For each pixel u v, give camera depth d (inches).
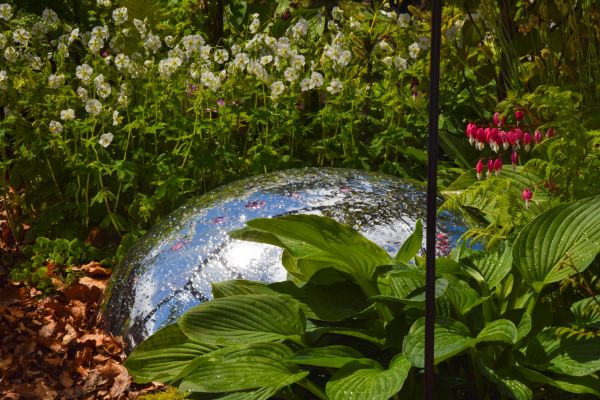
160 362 131.0
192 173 209.6
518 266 121.4
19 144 216.8
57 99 208.8
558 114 137.1
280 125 209.5
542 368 114.0
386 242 141.3
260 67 207.9
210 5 273.9
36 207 212.7
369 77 233.0
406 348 108.7
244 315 125.3
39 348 168.1
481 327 121.0
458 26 213.3
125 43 231.0
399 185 156.2
